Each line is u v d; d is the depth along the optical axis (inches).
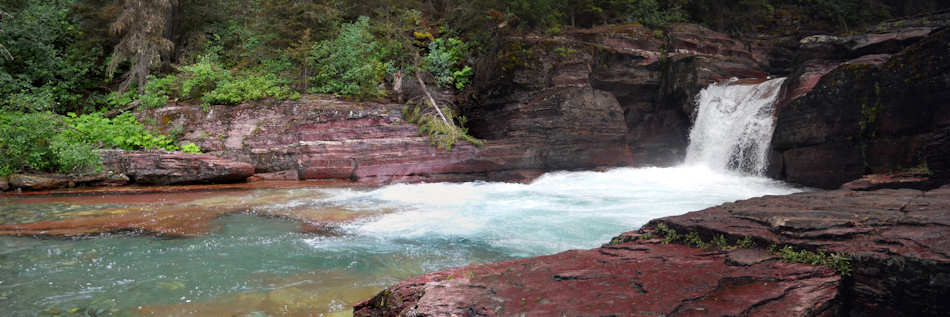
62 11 735.7
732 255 171.8
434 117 632.4
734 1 910.4
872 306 145.5
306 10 711.1
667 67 714.8
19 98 558.6
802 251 166.6
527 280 154.4
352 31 684.7
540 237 297.7
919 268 136.5
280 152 597.6
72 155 497.4
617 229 318.3
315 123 596.4
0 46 639.1
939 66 378.3
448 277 165.8
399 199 451.8
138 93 705.0
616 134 666.2
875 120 430.0
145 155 524.7
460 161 607.8
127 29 706.2
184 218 347.9
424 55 748.0
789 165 527.8
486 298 136.6
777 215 207.5
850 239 168.2
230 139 612.7
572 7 788.6
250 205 409.7
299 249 264.8
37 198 439.2
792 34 868.6
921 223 173.6
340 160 586.2
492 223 339.0
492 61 685.3
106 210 377.7
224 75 651.5
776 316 121.6
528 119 639.1
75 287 196.9
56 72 716.0
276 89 622.2
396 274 222.2
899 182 369.7
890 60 421.7
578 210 389.1
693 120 690.8
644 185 529.7
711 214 228.8
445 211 386.9
